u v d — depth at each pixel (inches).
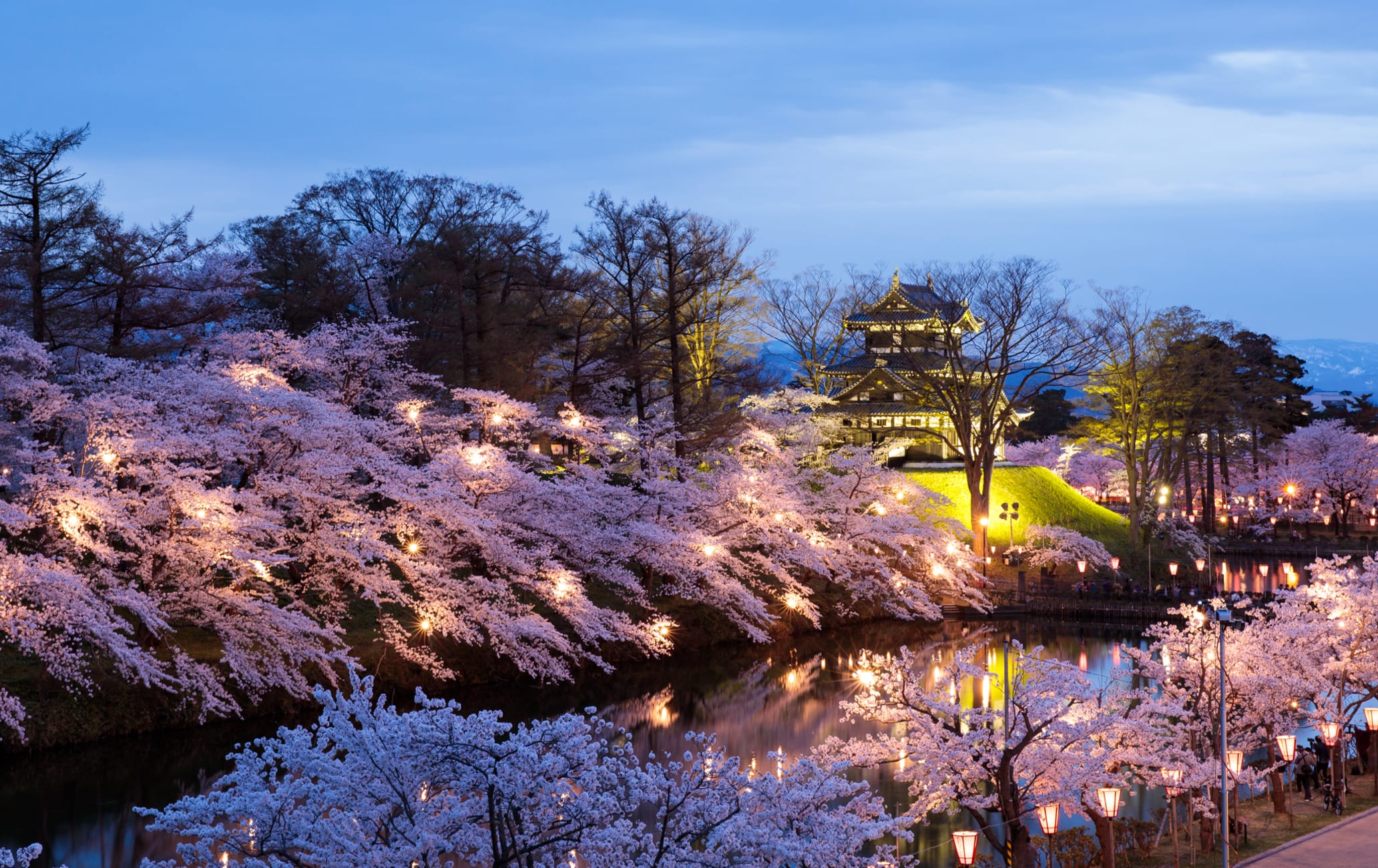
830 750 1147.9
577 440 2284.7
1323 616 1480.1
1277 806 1306.6
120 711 1486.2
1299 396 5059.1
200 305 2151.8
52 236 1957.4
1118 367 3599.9
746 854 613.9
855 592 2699.3
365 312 2635.3
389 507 1964.8
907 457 3828.7
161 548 1517.0
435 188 2906.0
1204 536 3892.7
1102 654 2333.9
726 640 2356.1
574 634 2060.8
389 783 633.6
